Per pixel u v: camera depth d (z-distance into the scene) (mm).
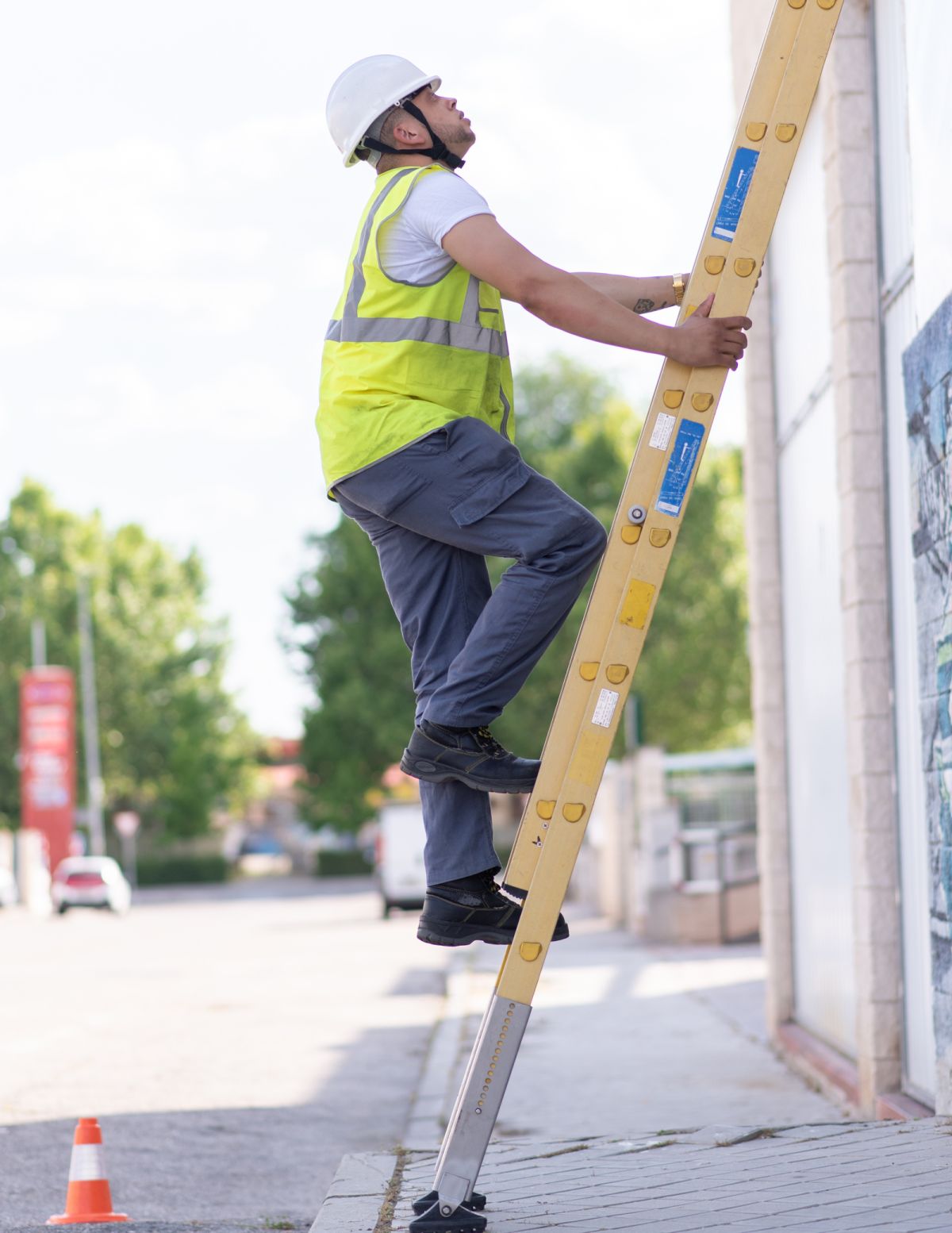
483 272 3980
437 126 4223
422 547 4258
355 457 4094
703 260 4285
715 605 48781
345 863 72562
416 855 33688
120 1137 8445
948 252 5926
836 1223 4359
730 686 49094
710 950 20781
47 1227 5520
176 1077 10648
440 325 4078
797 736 10578
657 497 4273
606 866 30734
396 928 29422
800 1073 9672
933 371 6219
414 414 4055
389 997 16156
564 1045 11617
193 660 75250
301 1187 7184
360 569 57594
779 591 11117
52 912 47625
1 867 50344
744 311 4266
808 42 4320
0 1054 11859
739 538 49969
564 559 4055
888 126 7355
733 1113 8461
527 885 4336
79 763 71938
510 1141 6227
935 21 6043
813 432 9547
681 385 4270
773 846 11102
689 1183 5078
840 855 9070
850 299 7660
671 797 23219
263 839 110000
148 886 72312
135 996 16594
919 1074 7145
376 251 4086
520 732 49844
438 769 4180
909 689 7180
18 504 74375
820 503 9391
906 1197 4645
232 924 34250
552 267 3967
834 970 9406
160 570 76188
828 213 8016
